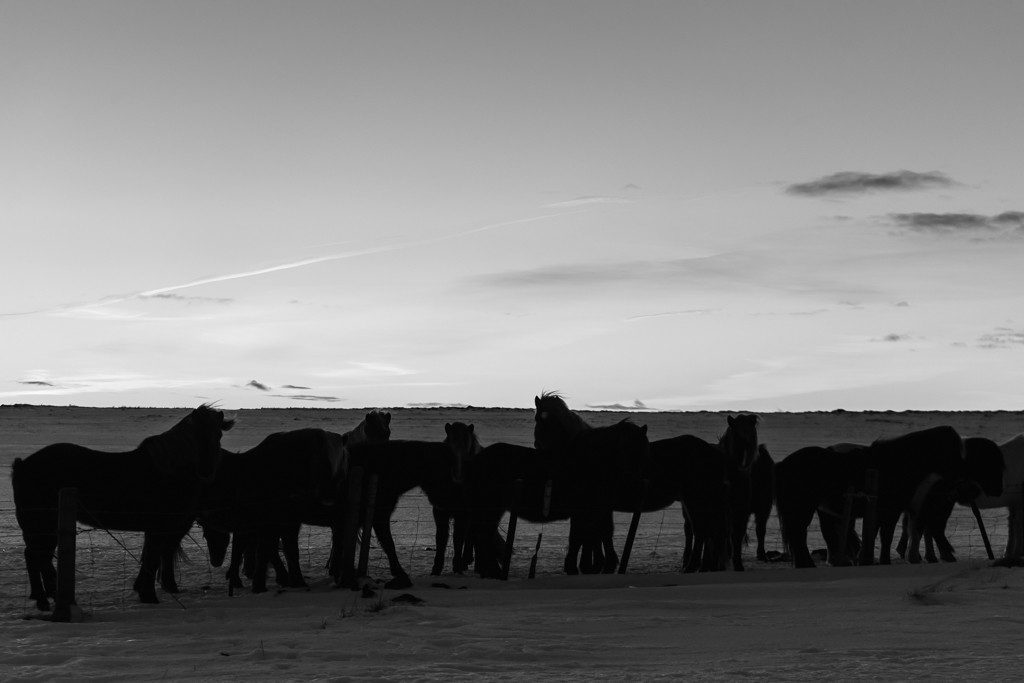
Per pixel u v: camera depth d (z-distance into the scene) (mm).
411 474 15938
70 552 12016
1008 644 9633
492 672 8562
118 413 126750
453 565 17031
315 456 14555
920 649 9430
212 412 13742
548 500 16391
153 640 10375
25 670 8914
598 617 11734
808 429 92625
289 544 15211
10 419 102062
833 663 8734
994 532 24328
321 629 10992
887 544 17922
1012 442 18594
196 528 23281
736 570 17141
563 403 18203
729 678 8109
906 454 17922
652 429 83375
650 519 28188
